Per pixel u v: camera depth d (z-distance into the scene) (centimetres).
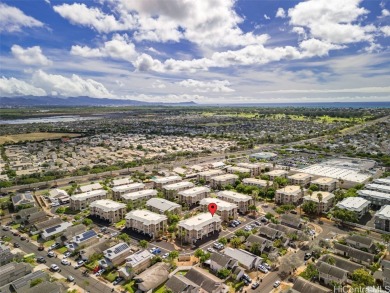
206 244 17125
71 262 15238
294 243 16700
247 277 13612
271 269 14538
